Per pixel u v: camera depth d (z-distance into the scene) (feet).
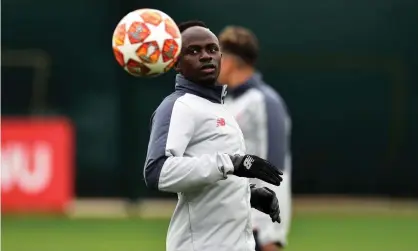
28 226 161.07
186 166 51.93
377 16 184.75
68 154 173.06
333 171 185.57
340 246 137.08
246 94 70.59
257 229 69.21
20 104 179.83
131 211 179.32
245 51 71.77
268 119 69.97
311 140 185.16
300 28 183.83
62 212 172.76
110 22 179.83
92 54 179.93
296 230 156.15
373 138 185.78
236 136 55.16
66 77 180.24
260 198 58.59
